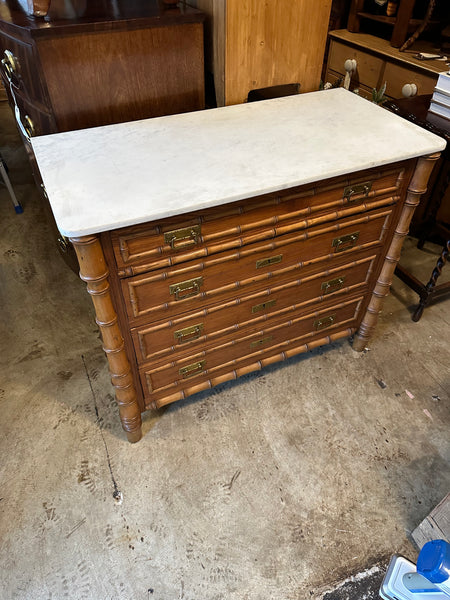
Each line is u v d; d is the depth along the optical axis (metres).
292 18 1.59
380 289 1.74
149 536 1.38
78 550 1.35
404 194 1.51
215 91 1.77
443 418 1.73
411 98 1.94
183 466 1.56
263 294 1.50
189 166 1.25
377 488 1.51
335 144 1.37
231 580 1.29
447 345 2.02
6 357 1.94
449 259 2.45
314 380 1.86
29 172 3.19
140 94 1.59
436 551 0.72
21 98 1.69
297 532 1.40
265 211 1.29
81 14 1.45
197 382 1.63
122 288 1.23
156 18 1.44
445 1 2.43
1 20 1.42
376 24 2.84
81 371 1.88
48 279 2.34
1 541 1.36
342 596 1.26
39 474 1.53
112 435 1.65
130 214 1.07
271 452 1.60
